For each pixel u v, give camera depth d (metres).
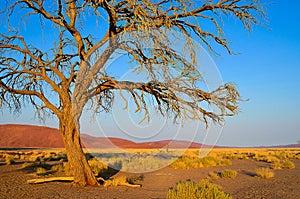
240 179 14.09
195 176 15.23
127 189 10.50
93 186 10.90
